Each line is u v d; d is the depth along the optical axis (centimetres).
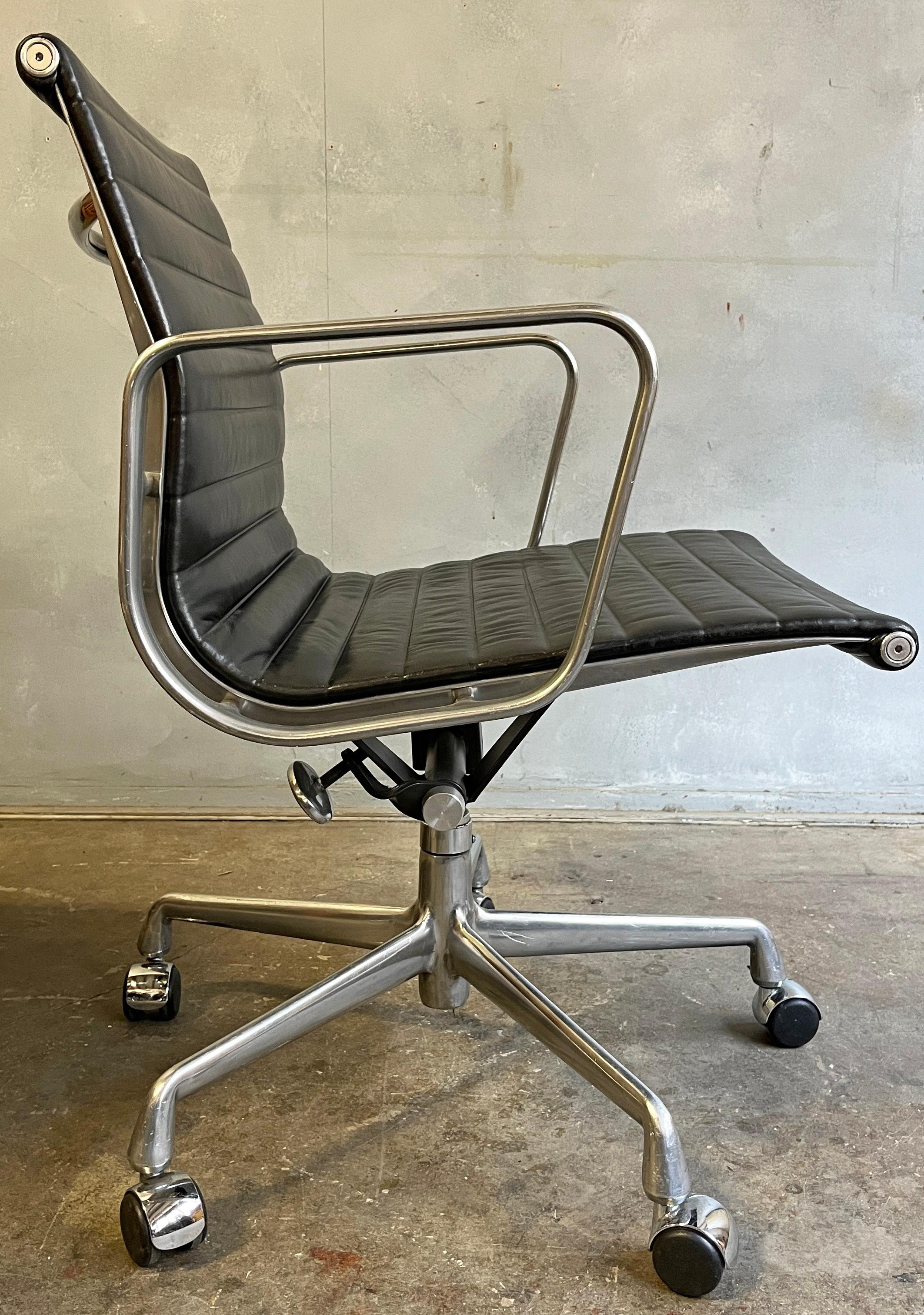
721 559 117
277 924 126
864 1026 130
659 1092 117
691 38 173
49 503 185
